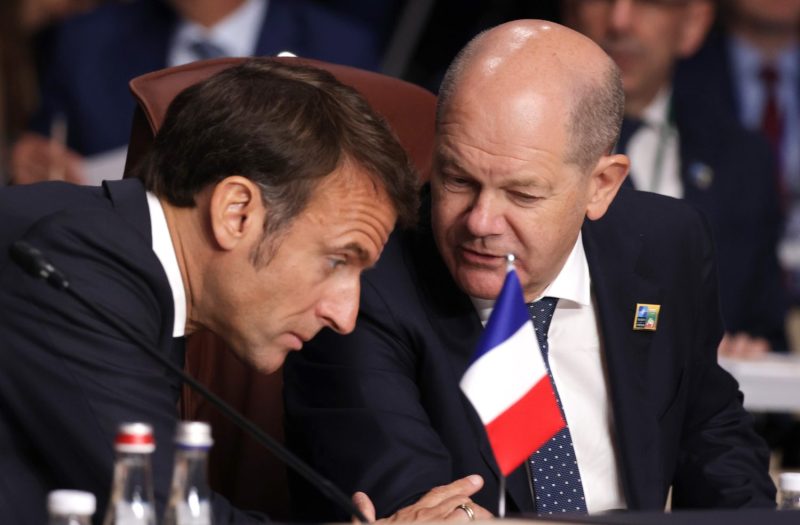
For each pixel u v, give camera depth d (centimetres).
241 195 561
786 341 1196
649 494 668
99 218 566
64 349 542
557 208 610
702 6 1170
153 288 562
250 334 579
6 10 1297
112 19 1202
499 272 615
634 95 1155
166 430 544
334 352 657
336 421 647
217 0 1190
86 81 1186
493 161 598
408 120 738
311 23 1220
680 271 711
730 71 1391
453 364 659
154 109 685
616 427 673
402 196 577
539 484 654
